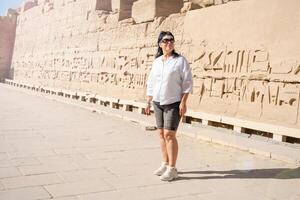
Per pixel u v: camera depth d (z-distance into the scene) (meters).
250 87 9.05
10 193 3.73
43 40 26.12
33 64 27.59
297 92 7.93
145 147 6.38
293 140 7.59
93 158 5.39
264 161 5.62
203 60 10.56
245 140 7.19
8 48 33.38
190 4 11.65
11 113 10.47
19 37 31.95
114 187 4.06
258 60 8.88
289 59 8.14
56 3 24.36
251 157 5.91
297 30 8.04
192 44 11.09
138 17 14.44
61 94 20.14
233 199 3.80
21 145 6.07
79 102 14.88
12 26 33.44
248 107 9.04
